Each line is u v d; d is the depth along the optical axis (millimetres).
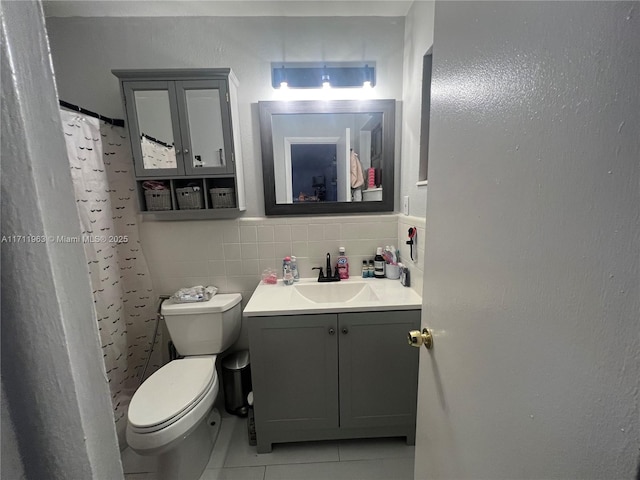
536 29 403
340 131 1748
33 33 236
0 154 218
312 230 1792
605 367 320
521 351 451
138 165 1505
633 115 283
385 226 1811
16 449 238
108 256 1515
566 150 359
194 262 1770
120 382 1589
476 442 584
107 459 297
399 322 1389
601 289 321
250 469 1394
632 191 286
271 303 1431
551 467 397
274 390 1417
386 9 1609
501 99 483
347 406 1449
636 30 278
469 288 599
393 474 1362
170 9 1564
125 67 1647
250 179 1777
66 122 1283
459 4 617
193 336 1577
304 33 1669
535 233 415
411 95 1599
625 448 303
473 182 576
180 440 1158
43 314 241
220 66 1678
